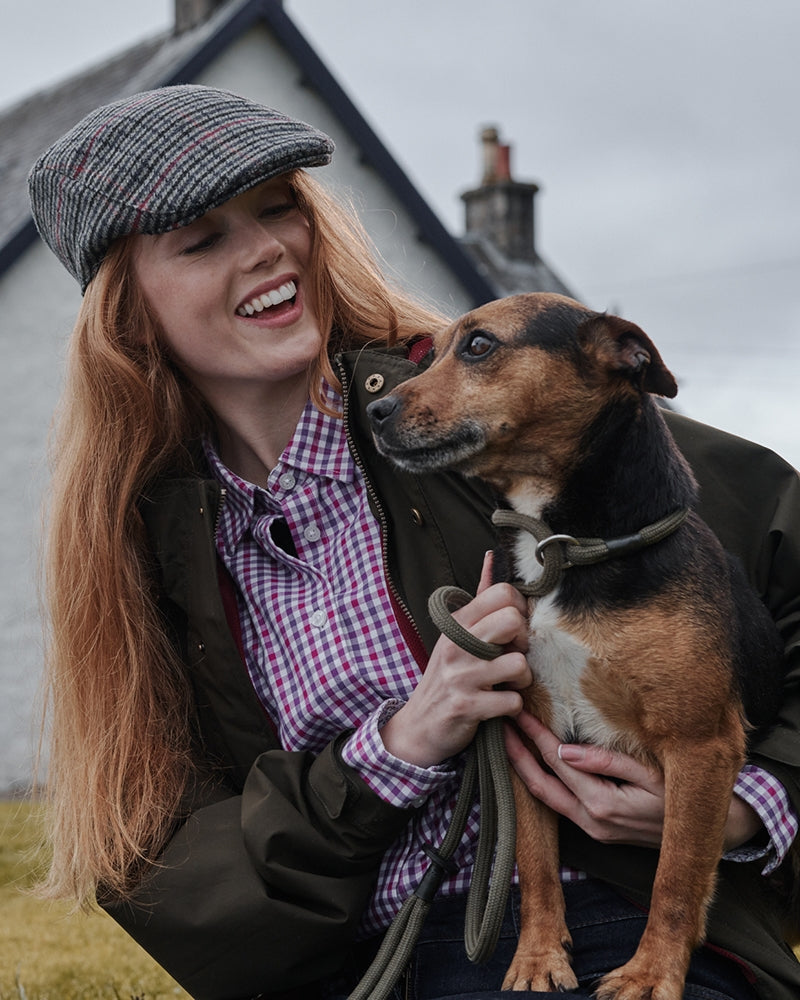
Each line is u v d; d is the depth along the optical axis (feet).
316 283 9.47
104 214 8.89
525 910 7.98
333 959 8.24
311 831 8.00
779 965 7.74
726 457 9.02
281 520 9.32
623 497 8.13
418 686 8.11
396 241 45.68
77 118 48.19
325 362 9.23
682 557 8.09
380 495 8.90
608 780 8.17
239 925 8.03
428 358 9.43
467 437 8.47
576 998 7.00
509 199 59.72
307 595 9.08
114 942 13.35
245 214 9.09
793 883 8.47
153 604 9.34
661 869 7.59
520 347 8.48
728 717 7.83
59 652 9.29
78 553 9.25
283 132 9.00
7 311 40.45
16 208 43.32
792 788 8.00
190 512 9.11
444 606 7.95
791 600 8.82
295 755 8.38
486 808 7.99
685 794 7.66
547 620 8.14
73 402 9.59
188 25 48.03
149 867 8.48
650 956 7.42
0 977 12.05
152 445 9.43
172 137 8.77
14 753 38.06
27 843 17.29
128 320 9.50
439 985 8.16
